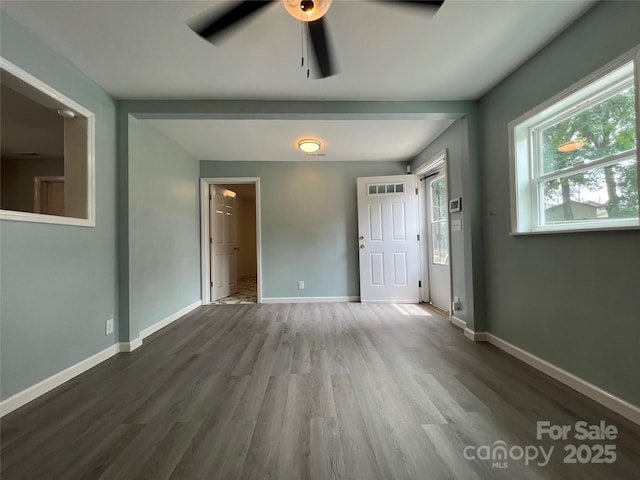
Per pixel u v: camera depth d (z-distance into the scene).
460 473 1.23
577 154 1.96
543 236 2.15
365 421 1.60
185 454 1.36
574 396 1.82
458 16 1.77
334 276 4.82
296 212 4.82
